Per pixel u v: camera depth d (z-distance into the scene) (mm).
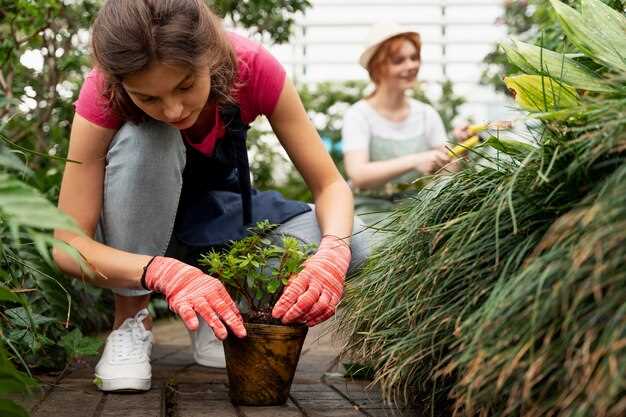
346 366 2139
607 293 1062
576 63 1602
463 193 1493
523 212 1328
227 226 2180
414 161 3652
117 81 1642
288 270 1808
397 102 3928
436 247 1521
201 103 1688
